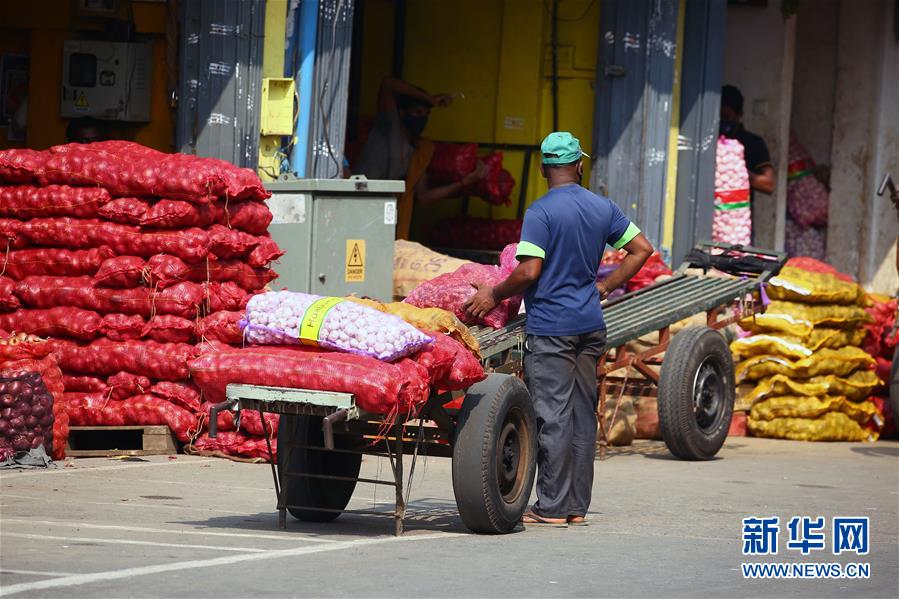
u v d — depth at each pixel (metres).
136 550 17.39
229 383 18.77
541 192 46.12
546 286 21.02
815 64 52.28
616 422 32.59
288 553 17.59
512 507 20.19
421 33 47.31
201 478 24.91
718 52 42.59
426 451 21.39
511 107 46.22
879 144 50.69
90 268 27.19
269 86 34.81
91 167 27.00
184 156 27.67
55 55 36.41
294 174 35.00
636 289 33.84
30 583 15.01
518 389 20.27
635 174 42.19
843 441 36.31
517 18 46.12
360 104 48.09
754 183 44.31
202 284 27.28
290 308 18.94
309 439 20.33
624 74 42.22
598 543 19.55
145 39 36.25
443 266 32.19
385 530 20.25
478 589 15.80
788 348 35.41
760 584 16.92
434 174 43.41
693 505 24.00
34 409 25.59
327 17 35.41
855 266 51.28
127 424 27.53
